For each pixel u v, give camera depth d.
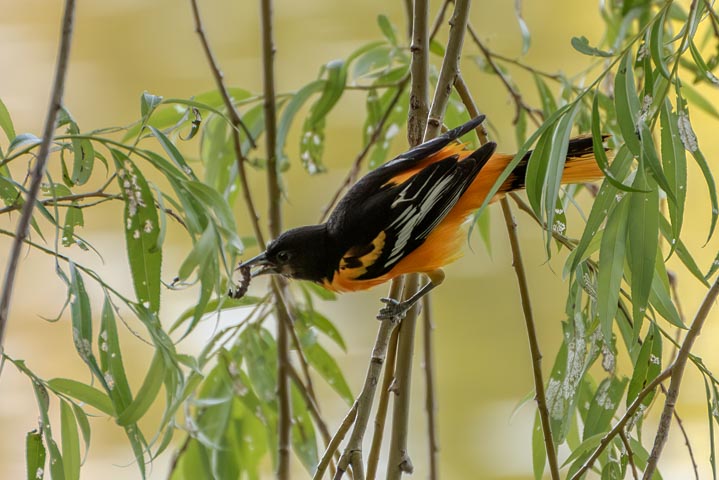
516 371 11.47
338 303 11.77
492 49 12.75
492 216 11.96
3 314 4.57
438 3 12.55
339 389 8.64
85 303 5.60
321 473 5.54
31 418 10.33
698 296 10.41
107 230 11.65
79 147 5.94
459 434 10.88
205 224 6.22
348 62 8.74
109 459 10.24
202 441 7.58
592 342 6.13
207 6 13.00
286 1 12.78
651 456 5.19
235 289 7.07
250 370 8.27
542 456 6.76
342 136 12.36
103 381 5.50
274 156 8.16
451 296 11.91
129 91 12.80
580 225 11.67
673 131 5.20
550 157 5.25
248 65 12.84
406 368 6.02
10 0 13.41
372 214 6.74
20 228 4.68
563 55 12.67
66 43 4.97
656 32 5.22
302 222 12.17
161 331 6.01
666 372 5.31
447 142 6.09
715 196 5.07
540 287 11.95
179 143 11.62
